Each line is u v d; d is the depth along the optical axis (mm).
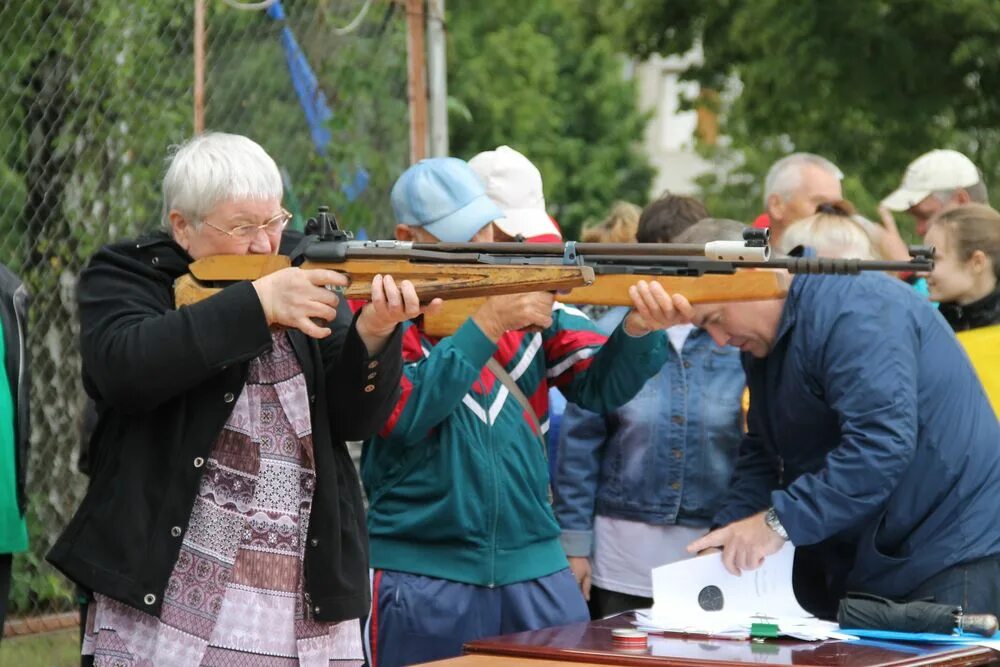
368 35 9219
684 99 23438
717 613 5168
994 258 6812
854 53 17078
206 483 4277
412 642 5520
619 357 5656
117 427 4344
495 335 5340
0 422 5422
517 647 4574
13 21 8102
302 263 4293
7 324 5543
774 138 23594
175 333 4062
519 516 5605
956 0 16516
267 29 8859
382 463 5598
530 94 32906
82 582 4223
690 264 4316
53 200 8281
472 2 33844
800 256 4605
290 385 4352
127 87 8422
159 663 4199
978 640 4863
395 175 9289
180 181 4316
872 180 19031
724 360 6699
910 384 5266
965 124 17719
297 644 4324
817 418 5523
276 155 8820
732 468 6617
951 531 5344
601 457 6797
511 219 6766
